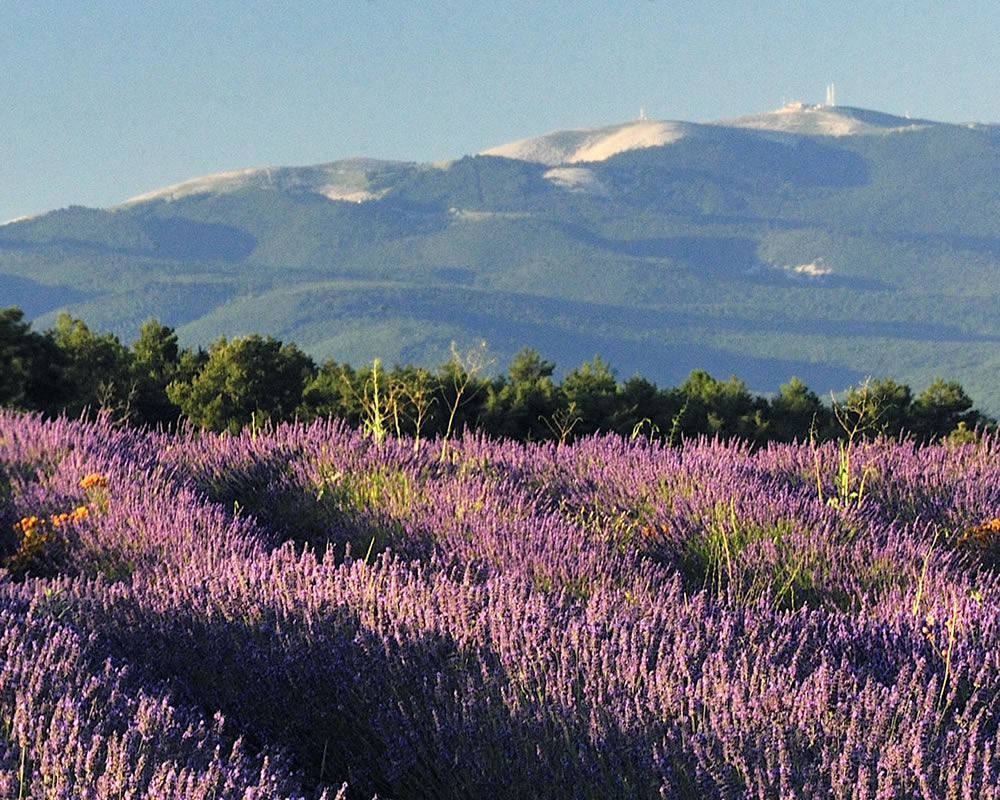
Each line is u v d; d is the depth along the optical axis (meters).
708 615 19.45
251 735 17.62
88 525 28.38
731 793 13.52
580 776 14.54
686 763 14.20
